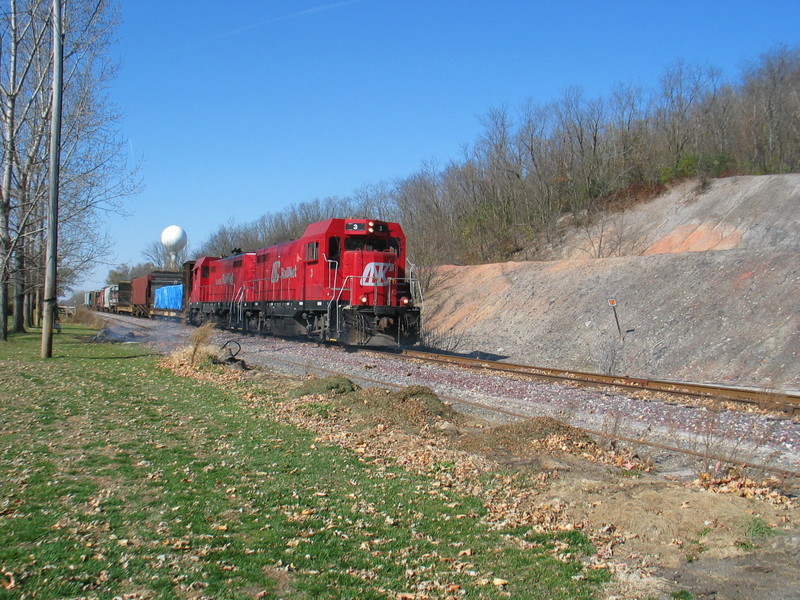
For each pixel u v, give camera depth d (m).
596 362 22.44
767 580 5.45
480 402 14.23
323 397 14.02
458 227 55.38
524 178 55.72
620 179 52.53
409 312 24.70
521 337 27.61
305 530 6.48
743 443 10.11
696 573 5.68
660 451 9.95
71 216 26.62
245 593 5.00
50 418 11.34
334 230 24.44
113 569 5.25
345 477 8.45
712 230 40.41
